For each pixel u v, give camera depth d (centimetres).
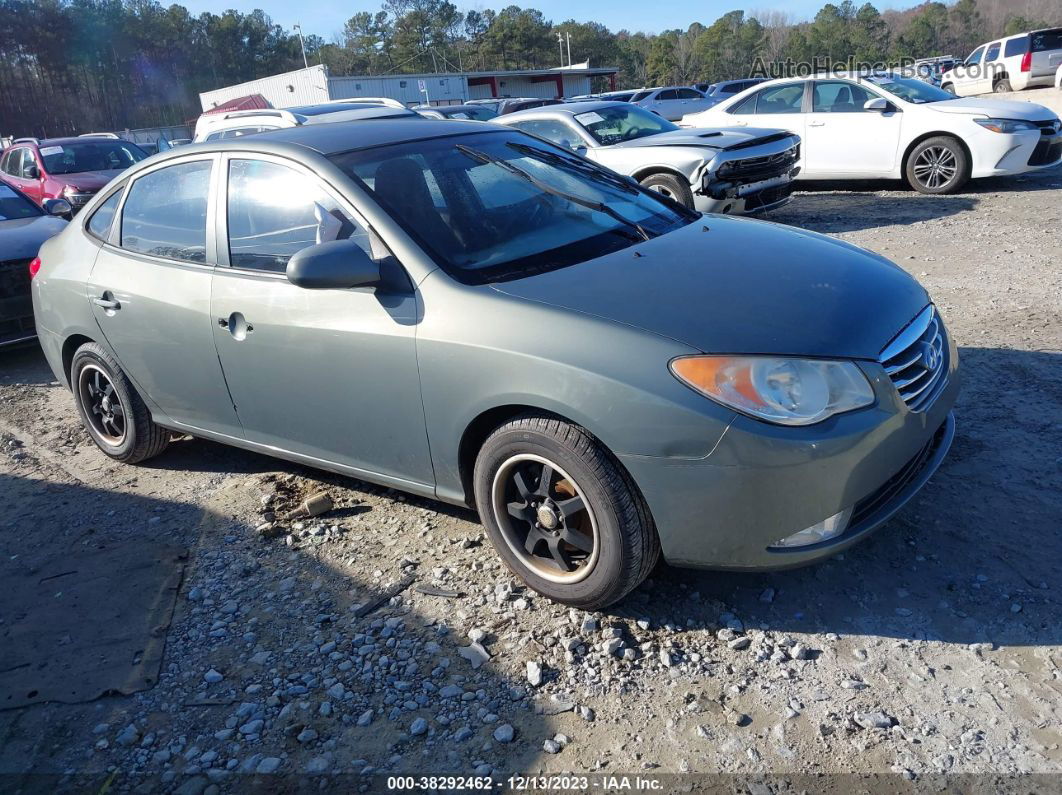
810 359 261
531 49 10362
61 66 8875
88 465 481
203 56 10069
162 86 9762
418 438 319
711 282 296
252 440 393
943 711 246
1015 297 600
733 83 3066
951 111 1012
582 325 274
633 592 312
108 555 377
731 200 852
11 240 669
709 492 259
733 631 286
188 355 390
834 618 288
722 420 253
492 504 307
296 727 262
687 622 293
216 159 385
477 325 290
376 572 341
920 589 297
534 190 366
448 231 325
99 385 466
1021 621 277
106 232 439
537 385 275
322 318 329
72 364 469
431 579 332
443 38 10706
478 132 402
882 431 266
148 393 432
